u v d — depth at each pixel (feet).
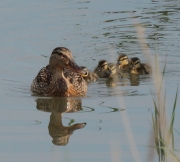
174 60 59.77
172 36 67.00
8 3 78.18
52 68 50.78
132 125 41.11
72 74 51.78
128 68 60.08
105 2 80.84
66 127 41.73
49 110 45.91
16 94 50.42
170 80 52.95
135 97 48.52
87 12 76.23
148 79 56.03
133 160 35.12
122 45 65.26
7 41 65.05
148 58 32.04
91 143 38.32
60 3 79.41
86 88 51.96
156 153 33.73
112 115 43.78
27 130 41.16
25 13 74.33
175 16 74.33
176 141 36.83
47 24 70.95
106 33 68.59
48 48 63.36
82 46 64.85
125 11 77.00
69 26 70.69
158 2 81.00
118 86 53.47
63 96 49.96
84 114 44.55
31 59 60.03
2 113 44.98
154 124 32.12
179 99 46.52
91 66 59.57
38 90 51.03
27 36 66.74
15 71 56.65
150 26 70.69
